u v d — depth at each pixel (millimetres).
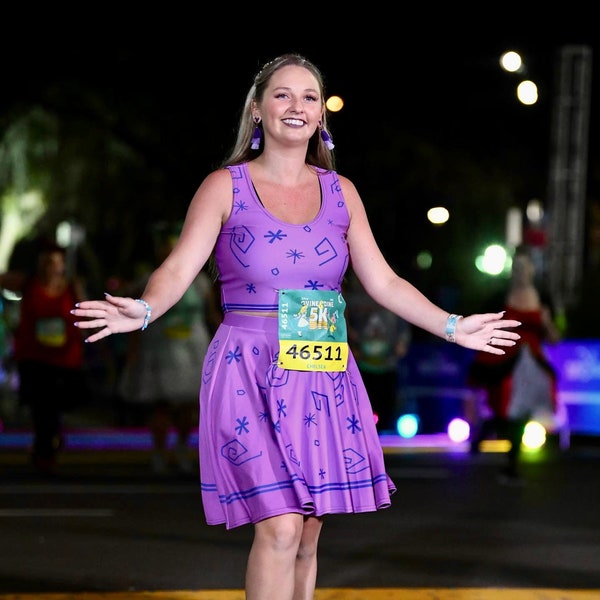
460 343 10547
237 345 10406
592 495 23625
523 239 51250
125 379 25578
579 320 46375
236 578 15203
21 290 25234
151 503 21547
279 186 10617
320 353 10438
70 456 29594
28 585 14633
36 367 25078
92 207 66125
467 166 64188
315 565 10852
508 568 16078
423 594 14367
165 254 25031
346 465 10484
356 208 10844
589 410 38062
